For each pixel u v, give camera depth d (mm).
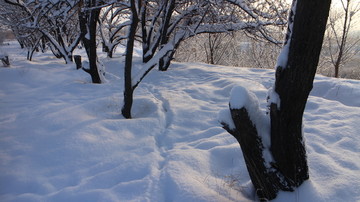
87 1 7160
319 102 5602
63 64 12359
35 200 2764
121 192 2799
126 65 4785
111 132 4434
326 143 3666
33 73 9195
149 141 4184
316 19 2016
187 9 9500
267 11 9836
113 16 13688
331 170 2875
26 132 4457
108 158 3631
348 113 4734
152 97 6660
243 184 2959
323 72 20641
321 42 2094
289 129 2344
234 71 10055
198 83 8375
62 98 6707
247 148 2438
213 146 3893
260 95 6371
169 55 9984
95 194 2773
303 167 2535
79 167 3445
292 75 2189
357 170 2865
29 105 6133
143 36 11047
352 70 19875
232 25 10016
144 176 3146
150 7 10711
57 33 12516
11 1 9688
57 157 3668
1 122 5008
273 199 2562
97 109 5672
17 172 3311
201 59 21766
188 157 3465
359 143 3561
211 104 6195
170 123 5008
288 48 2236
